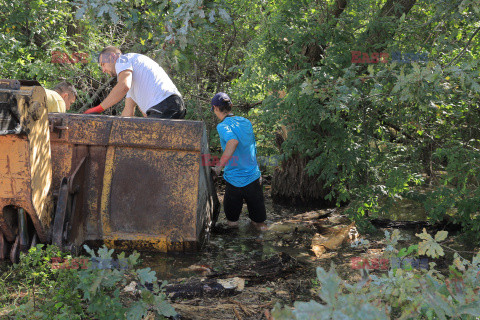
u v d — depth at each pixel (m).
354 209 5.14
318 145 5.75
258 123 7.74
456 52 5.48
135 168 4.06
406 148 5.91
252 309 3.04
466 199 4.71
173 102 4.79
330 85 4.54
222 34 7.64
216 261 3.98
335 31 5.42
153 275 2.31
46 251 3.32
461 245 4.48
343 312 1.51
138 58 4.74
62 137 4.04
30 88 3.57
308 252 4.29
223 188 6.90
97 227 4.09
